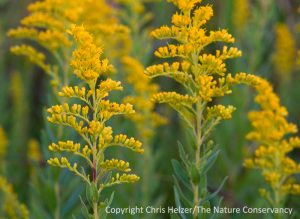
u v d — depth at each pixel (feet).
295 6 38.65
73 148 12.62
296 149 30.71
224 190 26.91
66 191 20.17
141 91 24.64
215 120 13.61
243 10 32.50
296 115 32.45
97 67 12.49
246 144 27.48
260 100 17.44
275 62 34.12
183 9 13.37
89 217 12.37
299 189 16.24
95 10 25.98
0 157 30.40
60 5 22.16
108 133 12.42
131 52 27.78
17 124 34.86
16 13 42.73
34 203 20.83
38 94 41.57
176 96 13.48
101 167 12.53
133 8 28.07
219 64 13.35
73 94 12.61
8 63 43.04
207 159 13.43
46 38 20.89
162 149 28.89
